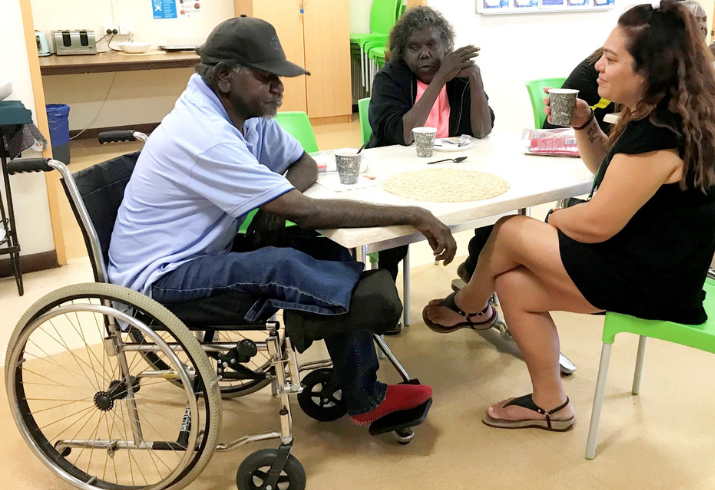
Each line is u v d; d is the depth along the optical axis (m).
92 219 1.64
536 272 1.75
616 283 1.62
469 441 1.91
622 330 1.67
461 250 3.38
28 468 1.84
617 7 4.84
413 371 2.29
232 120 1.62
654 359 2.32
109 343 1.59
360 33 6.62
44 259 3.19
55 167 1.51
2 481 1.79
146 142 1.62
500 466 1.79
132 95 6.02
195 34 6.05
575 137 1.94
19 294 2.91
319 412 2.00
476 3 4.27
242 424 2.02
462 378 2.24
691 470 1.76
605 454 1.83
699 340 1.57
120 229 1.65
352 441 1.92
